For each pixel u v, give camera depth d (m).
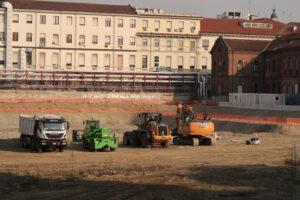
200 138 49.78
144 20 108.44
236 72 94.75
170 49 109.88
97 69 105.38
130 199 24.62
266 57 95.94
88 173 31.42
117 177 30.02
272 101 77.00
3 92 91.12
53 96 93.94
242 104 82.69
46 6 104.00
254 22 115.12
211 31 111.44
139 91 99.06
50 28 102.56
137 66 108.00
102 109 90.12
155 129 46.47
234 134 63.94
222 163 36.19
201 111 88.69
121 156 40.34
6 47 99.12
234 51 94.12
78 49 103.94
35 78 94.00
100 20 104.81
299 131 60.88
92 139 43.72
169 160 37.97
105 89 97.38
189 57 111.06
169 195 25.45
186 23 110.56
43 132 42.16
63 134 42.81
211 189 27.05
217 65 99.69
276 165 35.12
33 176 30.55
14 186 27.61
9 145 49.50
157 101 96.38
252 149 44.75
